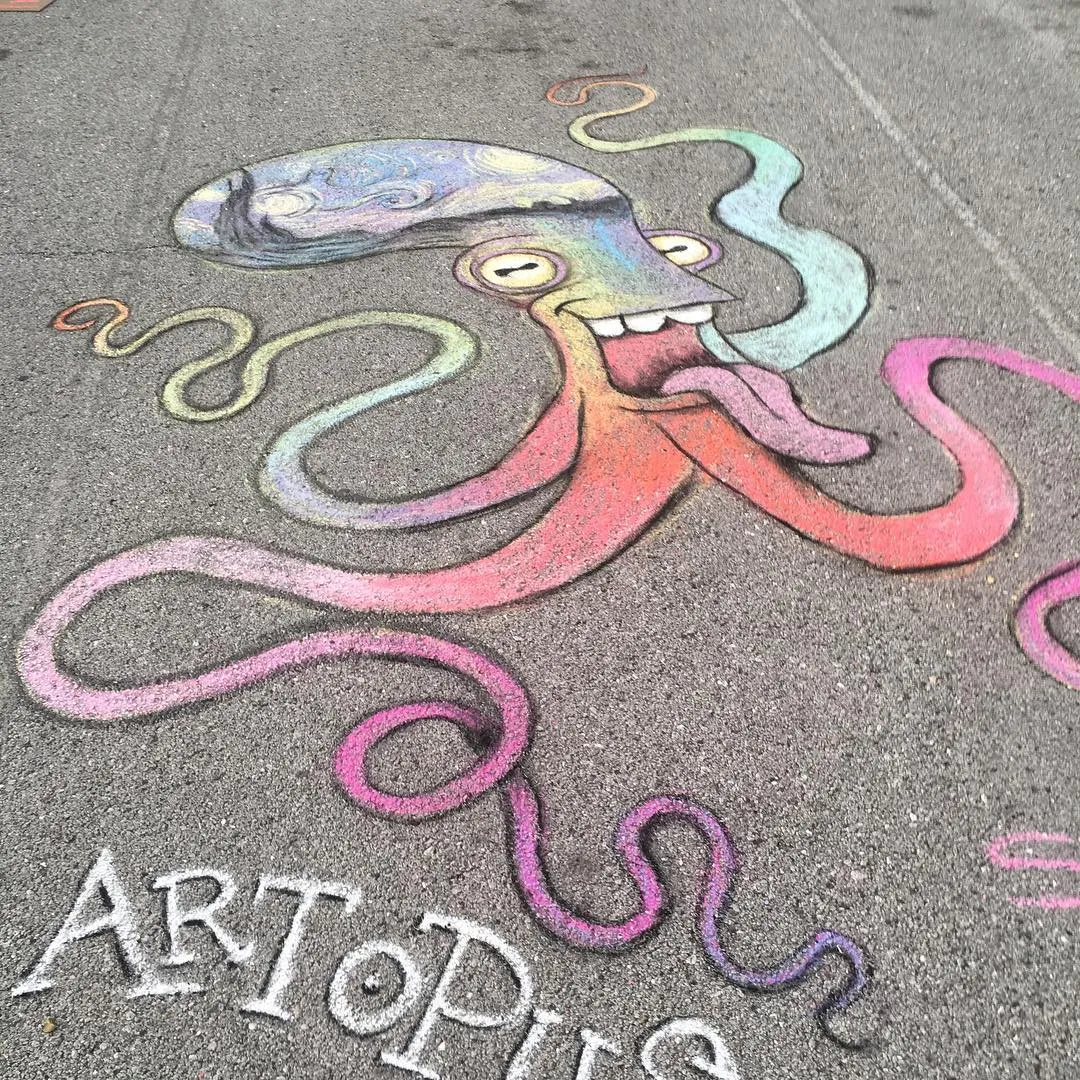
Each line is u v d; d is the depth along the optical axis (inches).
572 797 96.8
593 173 191.6
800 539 120.4
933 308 155.9
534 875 91.3
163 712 104.2
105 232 176.9
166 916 89.0
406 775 98.6
